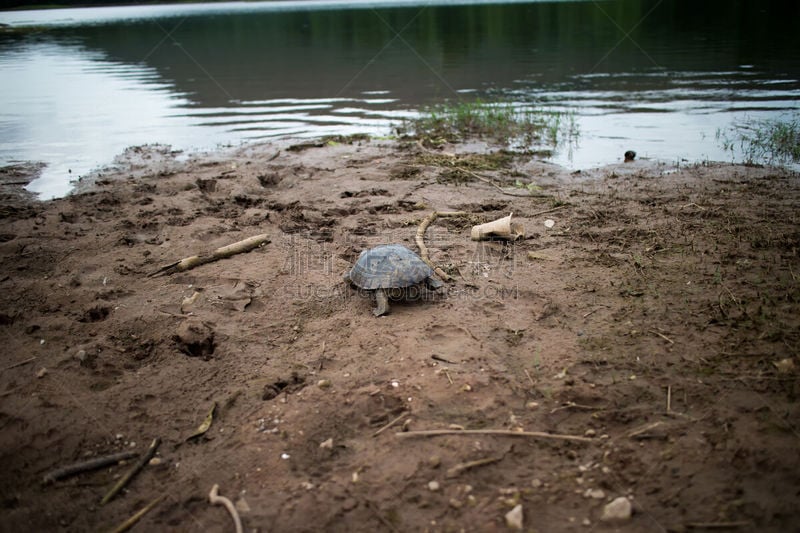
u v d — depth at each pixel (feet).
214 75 17.19
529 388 3.71
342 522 2.92
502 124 10.76
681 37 19.88
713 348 3.96
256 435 3.48
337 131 10.91
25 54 22.97
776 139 8.93
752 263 5.05
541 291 4.83
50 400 3.77
